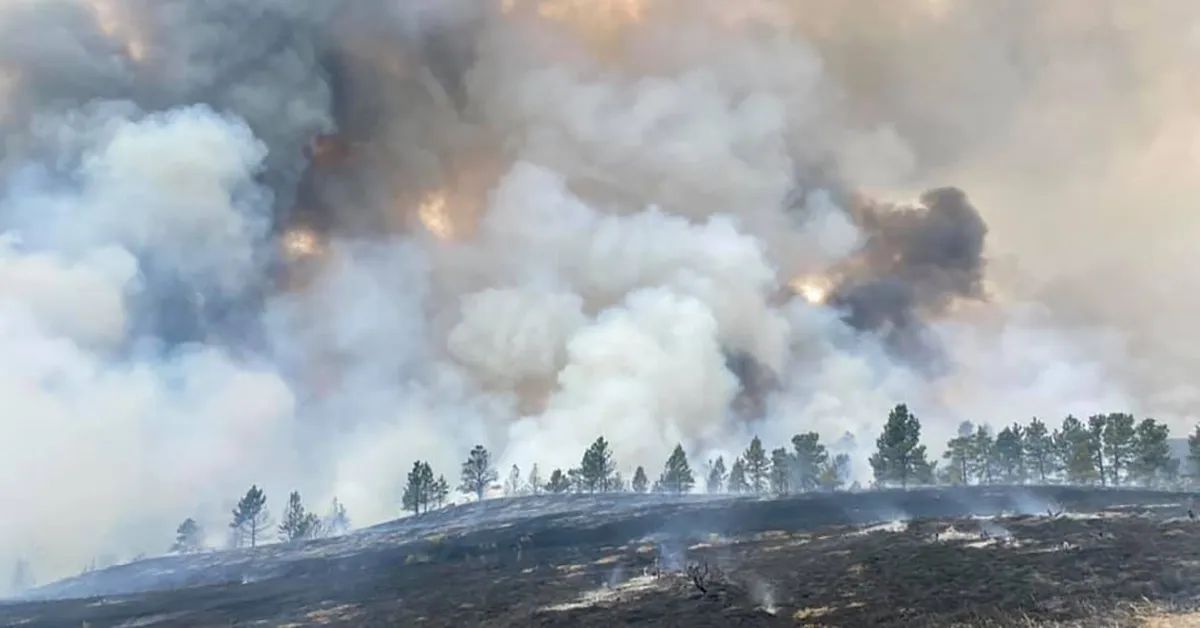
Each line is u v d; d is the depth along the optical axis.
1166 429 92.81
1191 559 32.50
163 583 95.94
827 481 115.44
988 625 26.77
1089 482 99.12
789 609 33.34
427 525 126.19
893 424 102.00
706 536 63.28
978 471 109.81
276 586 69.12
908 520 56.59
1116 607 26.69
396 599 49.97
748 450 128.88
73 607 71.81
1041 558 36.19
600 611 37.19
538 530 84.00
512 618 38.09
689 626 32.22
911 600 32.03
